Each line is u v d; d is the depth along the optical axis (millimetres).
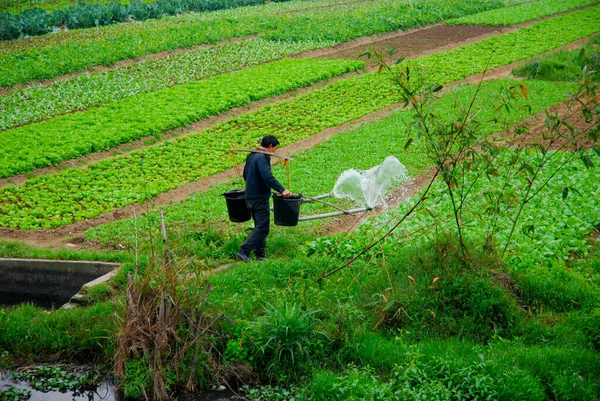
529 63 27547
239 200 11852
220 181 17625
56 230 14555
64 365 8930
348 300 9602
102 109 23875
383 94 25719
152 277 8453
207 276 10320
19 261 12156
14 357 9109
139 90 26766
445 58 31250
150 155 19625
